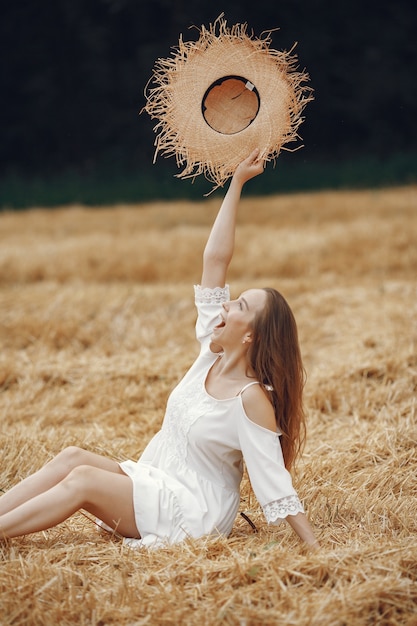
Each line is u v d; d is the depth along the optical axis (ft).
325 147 86.48
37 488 12.69
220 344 13.09
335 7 88.02
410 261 36.06
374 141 86.63
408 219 43.01
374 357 22.89
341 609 10.74
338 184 66.59
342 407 20.15
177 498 12.69
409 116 87.56
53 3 84.89
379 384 21.44
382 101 87.15
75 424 20.01
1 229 45.96
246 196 61.52
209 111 13.85
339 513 14.29
